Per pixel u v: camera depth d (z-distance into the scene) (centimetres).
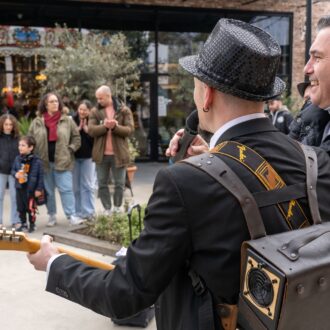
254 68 135
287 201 135
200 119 153
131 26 1271
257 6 1315
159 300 147
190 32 1304
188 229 130
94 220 628
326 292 121
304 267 117
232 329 132
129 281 132
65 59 1032
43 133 643
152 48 1295
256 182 133
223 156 136
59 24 1221
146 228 134
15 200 643
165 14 1282
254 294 122
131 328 375
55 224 662
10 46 1205
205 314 132
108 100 667
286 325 119
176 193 130
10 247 156
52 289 147
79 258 156
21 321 391
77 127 670
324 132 225
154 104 1319
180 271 140
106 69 1041
